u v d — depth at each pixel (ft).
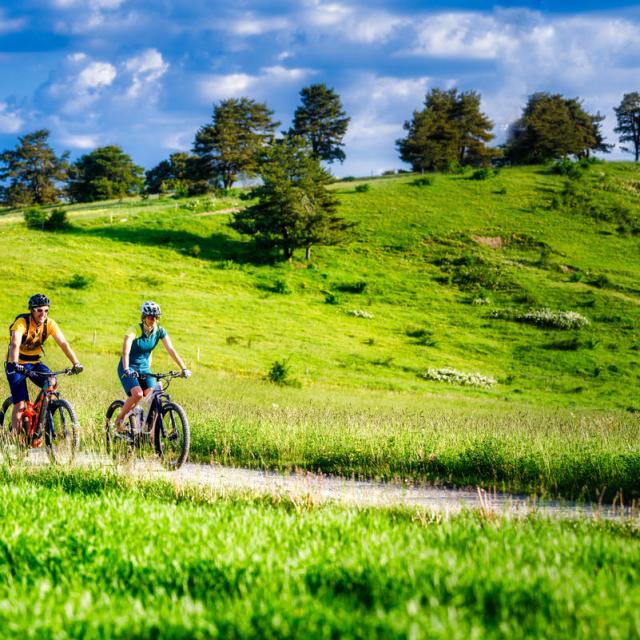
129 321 179.42
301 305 217.36
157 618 10.09
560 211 320.91
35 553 13.78
